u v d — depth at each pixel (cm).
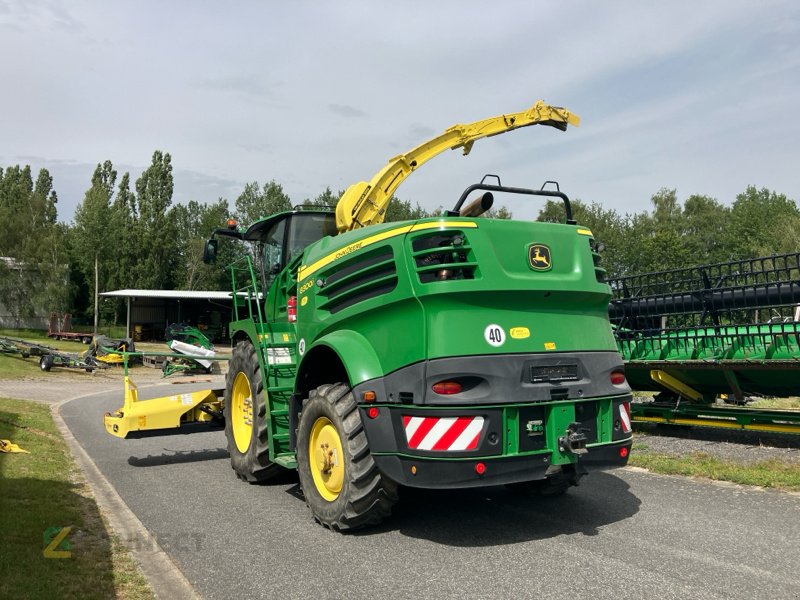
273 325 678
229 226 791
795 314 835
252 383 694
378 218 747
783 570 414
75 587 388
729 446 823
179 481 720
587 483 666
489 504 593
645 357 952
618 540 480
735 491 614
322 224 739
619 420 510
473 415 446
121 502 625
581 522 529
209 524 548
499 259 475
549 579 407
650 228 5978
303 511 590
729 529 500
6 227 5575
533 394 464
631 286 1010
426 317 463
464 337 455
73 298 6153
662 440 893
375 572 429
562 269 506
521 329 477
